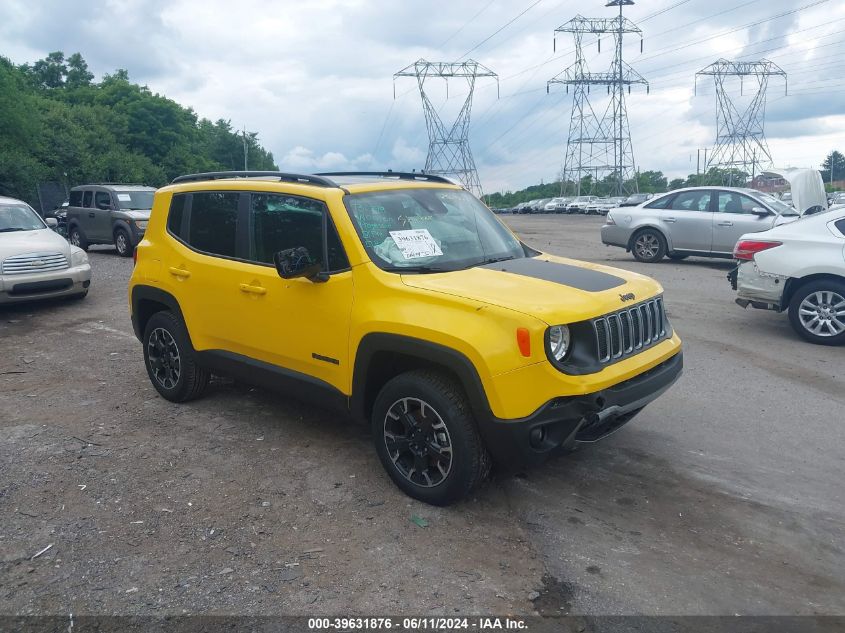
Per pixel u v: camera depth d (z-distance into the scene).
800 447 5.01
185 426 5.46
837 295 7.70
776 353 7.51
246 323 5.04
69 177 49.12
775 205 13.63
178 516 4.05
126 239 17.72
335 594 3.31
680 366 4.50
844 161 117.88
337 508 4.13
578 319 3.77
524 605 3.23
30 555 3.66
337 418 5.60
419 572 3.48
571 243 21.19
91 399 6.18
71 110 57.94
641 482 4.45
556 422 3.73
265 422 5.53
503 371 3.64
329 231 4.50
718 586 3.37
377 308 4.14
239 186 5.18
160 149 67.50
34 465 4.76
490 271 4.37
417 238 4.56
